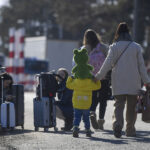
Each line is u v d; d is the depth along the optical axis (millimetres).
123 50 19125
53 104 21656
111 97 22422
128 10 126250
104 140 18219
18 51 70375
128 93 19031
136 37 67000
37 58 78625
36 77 21906
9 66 70438
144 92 19281
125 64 19094
